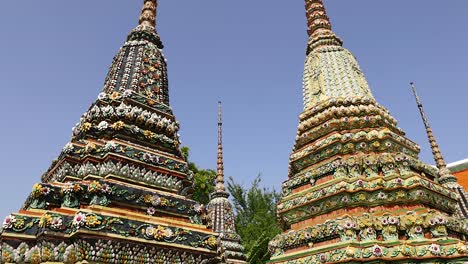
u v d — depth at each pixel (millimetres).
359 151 12422
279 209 13133
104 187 7566
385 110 14047
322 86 15211
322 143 13070
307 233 11203
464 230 10516
